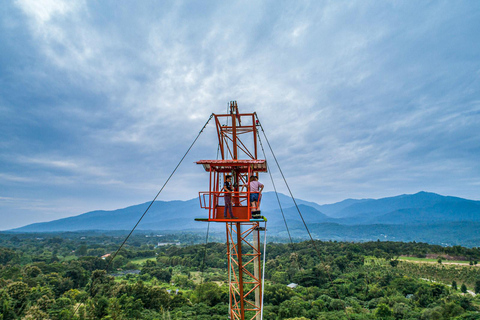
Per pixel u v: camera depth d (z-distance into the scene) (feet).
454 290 323.78
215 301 262.06
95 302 220.84
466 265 434.30
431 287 293.64
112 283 298.35
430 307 254.68
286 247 575.79
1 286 269.44
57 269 382.83
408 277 344.69
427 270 405.39
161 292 259.39
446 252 508.53
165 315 214.69
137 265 544.62
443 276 379.35
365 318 225.56
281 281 361.30
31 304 224.74
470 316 210.79
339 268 425.28
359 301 294.46
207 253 558.15
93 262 452.35
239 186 73.82
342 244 577.84
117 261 519.19
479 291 316.81
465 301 256.32
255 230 87.20
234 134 82.48
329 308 257.75
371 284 338.54
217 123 82.69
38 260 560.20
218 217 57.11
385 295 293.84
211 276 414.82
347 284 337.93
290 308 239.50
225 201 56.54
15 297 222.48
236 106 81.05
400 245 562.66
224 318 206.08
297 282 357.82
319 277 354.33
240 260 80.84
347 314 231.71
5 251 536.01
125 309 220.02
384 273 365.40
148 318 211.41
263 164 69.82
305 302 257.75
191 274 443.73
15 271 331.98
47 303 222.28
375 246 562.66
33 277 327.47
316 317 230.27
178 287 356.18
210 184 56.85
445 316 223.10
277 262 459.73
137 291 256.93
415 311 245.65
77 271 352.90
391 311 243.81
